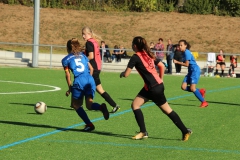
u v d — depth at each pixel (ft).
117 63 174.60
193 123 62.69
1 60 178.50
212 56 157.99
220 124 62.18
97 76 67.92
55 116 65.51
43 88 100.32
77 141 49.85
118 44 235.61
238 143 50.60
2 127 56.70
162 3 271.49
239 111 74.38
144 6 268.82
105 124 59.98
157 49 163.53
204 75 157.17
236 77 154.71
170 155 44.68
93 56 66.03
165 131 56.29
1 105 74.84
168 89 105.29
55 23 253.85
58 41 238.07
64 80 119.14
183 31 245.24
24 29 248.52
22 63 175.32
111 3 276.41
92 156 43.80
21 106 74.28
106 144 48.75
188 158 43.68
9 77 122.93
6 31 245.45
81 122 61.16
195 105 80.38
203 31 244.22
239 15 260.83
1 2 275.18
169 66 156.76
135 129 57.00
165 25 251.39
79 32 247.29
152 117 66.03
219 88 111.34
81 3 275.39
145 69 48.70
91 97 53.72
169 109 50.08
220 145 49.44
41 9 267.59
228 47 229.66
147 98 50.14
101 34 245.04
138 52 49.21
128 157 43.65
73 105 54.70
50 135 52.60
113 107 68.49
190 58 77.77
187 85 78.89
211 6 265.13
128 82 119.14
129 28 250.37
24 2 274.98
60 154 44.34
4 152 44.60
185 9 266.36
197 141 51.13
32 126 57.67
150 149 46.96
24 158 42.63
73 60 53.62
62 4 273.75
